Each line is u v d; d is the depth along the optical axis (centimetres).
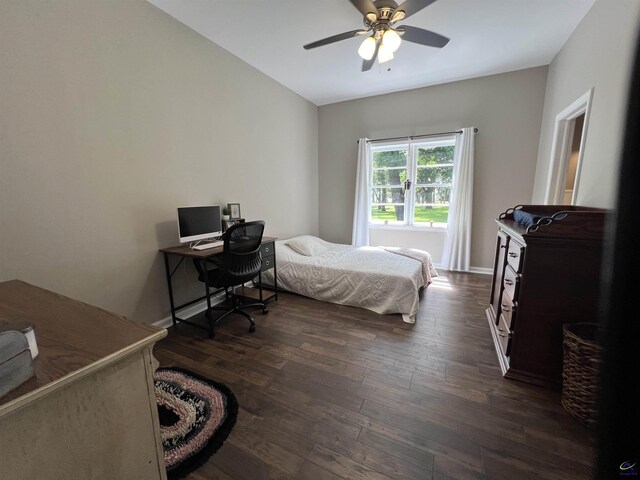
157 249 231
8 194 149
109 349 67
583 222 140
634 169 37
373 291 268
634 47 37
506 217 240
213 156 276
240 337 223
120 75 196
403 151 425
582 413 133
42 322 83
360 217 450
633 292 37
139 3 204
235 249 225
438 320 249
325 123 467
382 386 164
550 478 109
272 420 140
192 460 118
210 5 214
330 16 226
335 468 115
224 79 282
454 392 158
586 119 212
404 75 349
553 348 157
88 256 186
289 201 410
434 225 420
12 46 146
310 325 243
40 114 158
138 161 212
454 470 113
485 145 367
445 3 213
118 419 69
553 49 285
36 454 55
